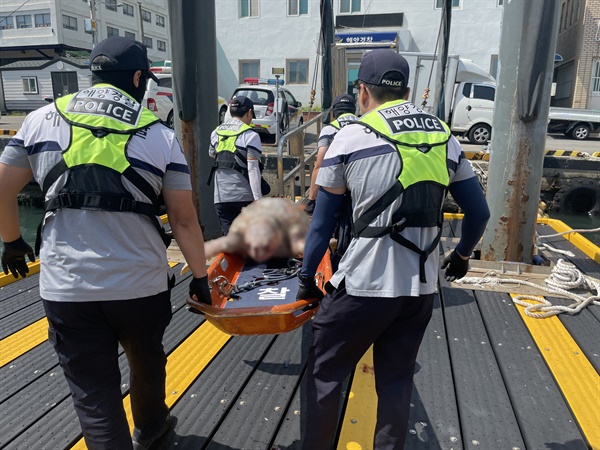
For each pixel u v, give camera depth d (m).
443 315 3.71
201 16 4.66
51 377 2.86
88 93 1.79
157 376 2.02
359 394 2.73
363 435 2.39
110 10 37.31
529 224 4.38
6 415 2.51
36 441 2.32
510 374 2.91
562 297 3.99
